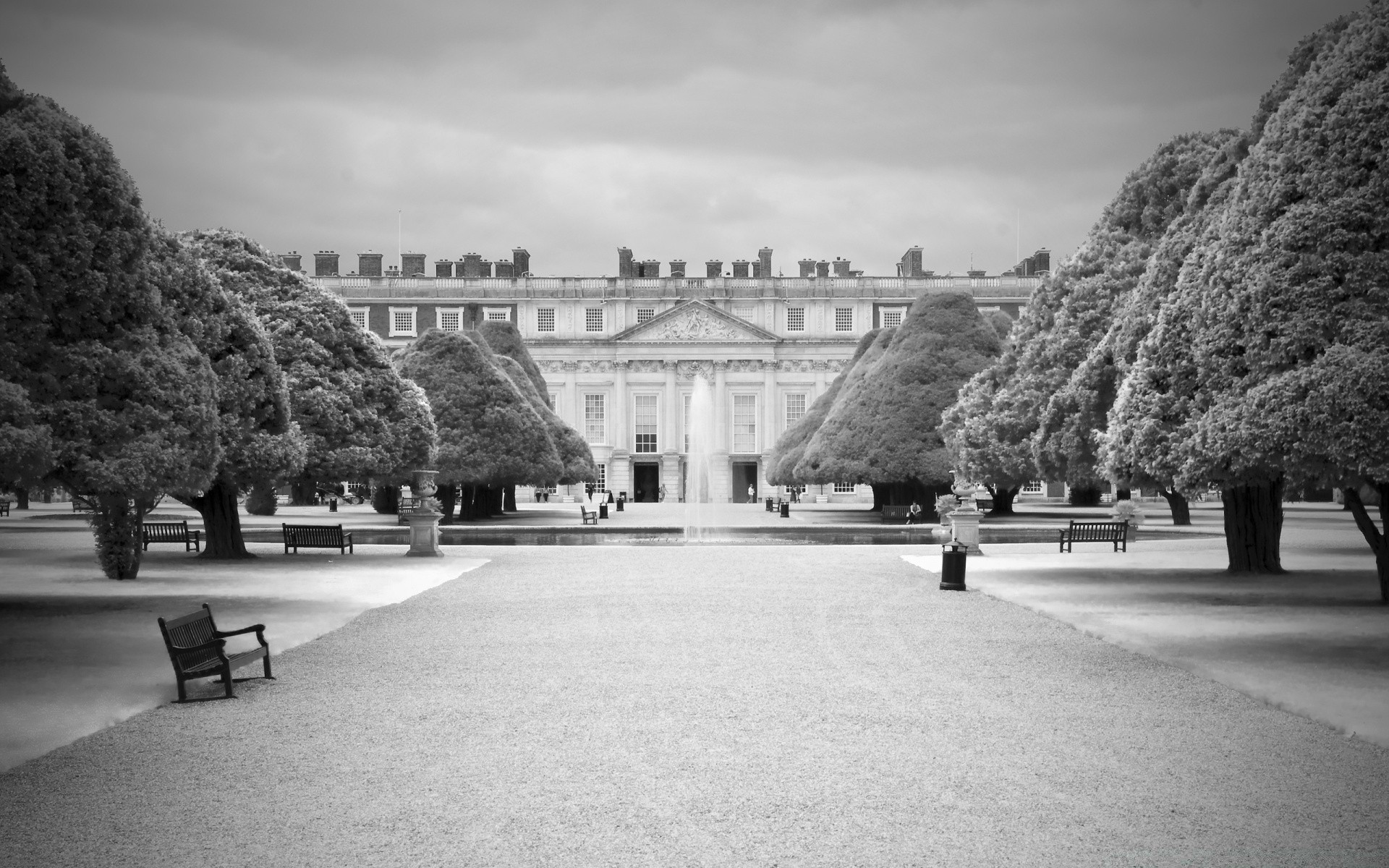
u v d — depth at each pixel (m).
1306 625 19.06
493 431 57.09
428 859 8.25
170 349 21.23
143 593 24.25
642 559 33.94
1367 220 17.91
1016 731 11.90
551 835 8.73
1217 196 26.34
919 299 62.31
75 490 20.06
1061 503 94.44
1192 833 8.74
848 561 33.28
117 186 19.95
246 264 36.47
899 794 9.72
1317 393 16.92
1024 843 8.53
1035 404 34.00
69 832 8.83
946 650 16.92
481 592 24.78
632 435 110.56
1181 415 21.25
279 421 29.52
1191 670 15.24
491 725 12.20
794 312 111.12
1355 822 9.00
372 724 12.26
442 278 111.31
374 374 36.47
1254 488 28.16
